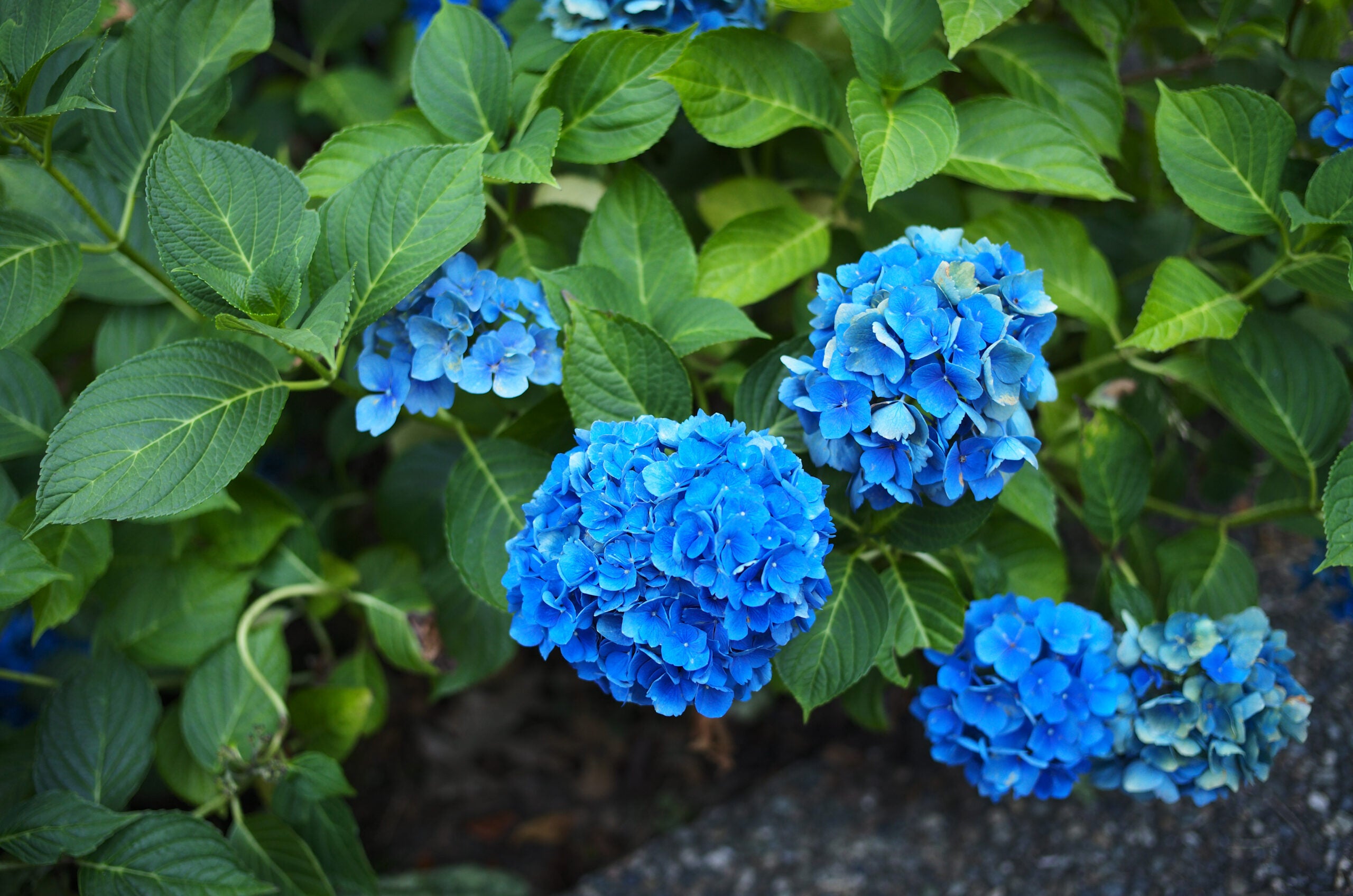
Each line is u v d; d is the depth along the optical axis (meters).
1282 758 1.47
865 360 1.17
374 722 1.48
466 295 1.25
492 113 1.33
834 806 1.58
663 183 1.53
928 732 1.28
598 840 1.65
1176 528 1.62
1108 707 1.24
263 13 1.35
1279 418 1.34
